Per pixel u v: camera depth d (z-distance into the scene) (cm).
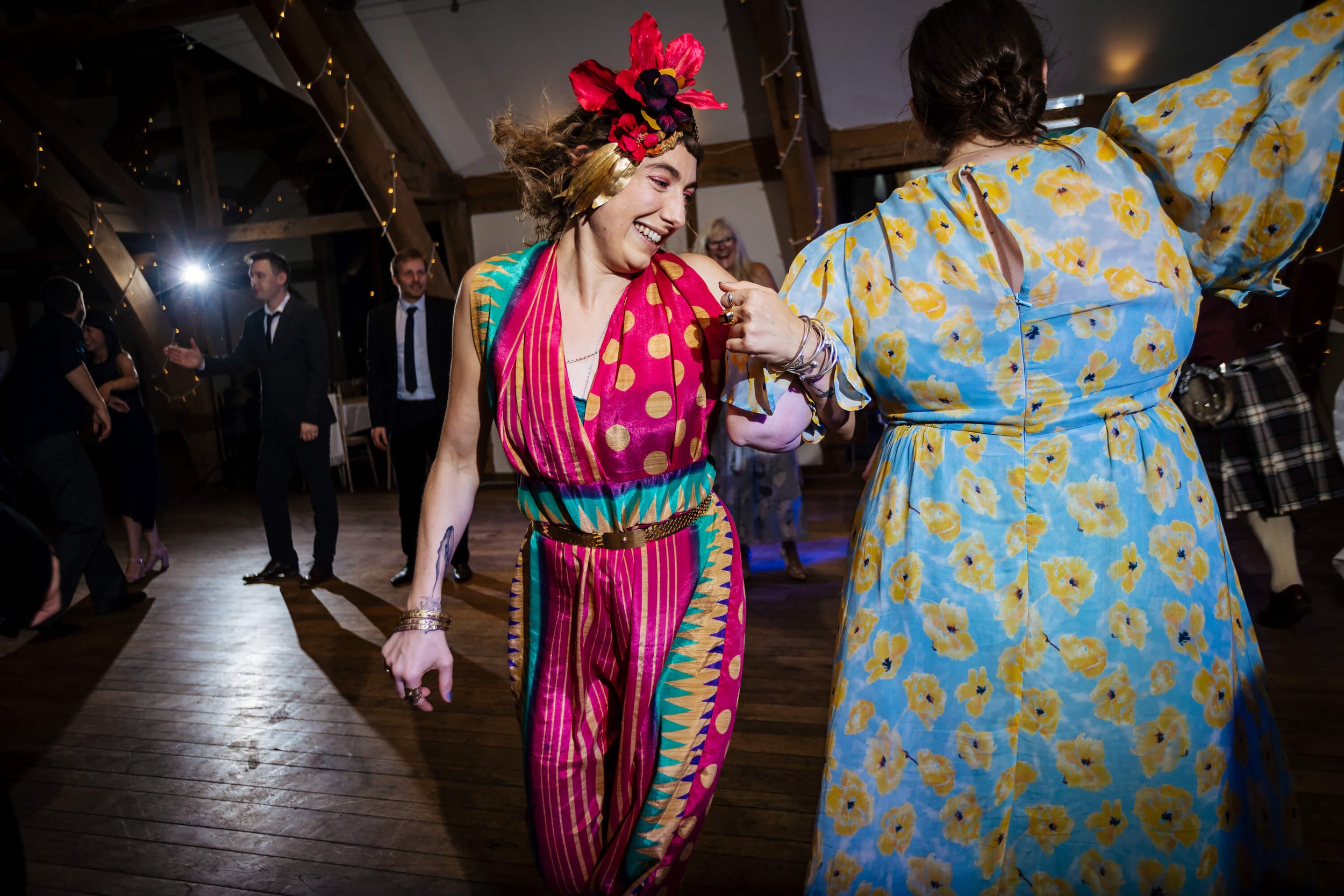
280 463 466
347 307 948
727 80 605
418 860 209
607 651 132
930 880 105
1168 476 102
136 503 489
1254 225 102
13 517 119
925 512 106
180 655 367
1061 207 101
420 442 434
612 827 134
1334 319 477
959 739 104
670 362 125
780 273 648
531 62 622
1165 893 99
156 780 258
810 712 275
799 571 414
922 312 104
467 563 448
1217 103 102
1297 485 287
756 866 198
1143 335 101
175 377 783
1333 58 99
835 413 116
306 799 242
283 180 923
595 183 121
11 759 277
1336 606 328
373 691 316
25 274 924
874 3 540
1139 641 99
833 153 631
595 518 127
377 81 650
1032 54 107
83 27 650
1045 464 102
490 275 132
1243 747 102
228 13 646
